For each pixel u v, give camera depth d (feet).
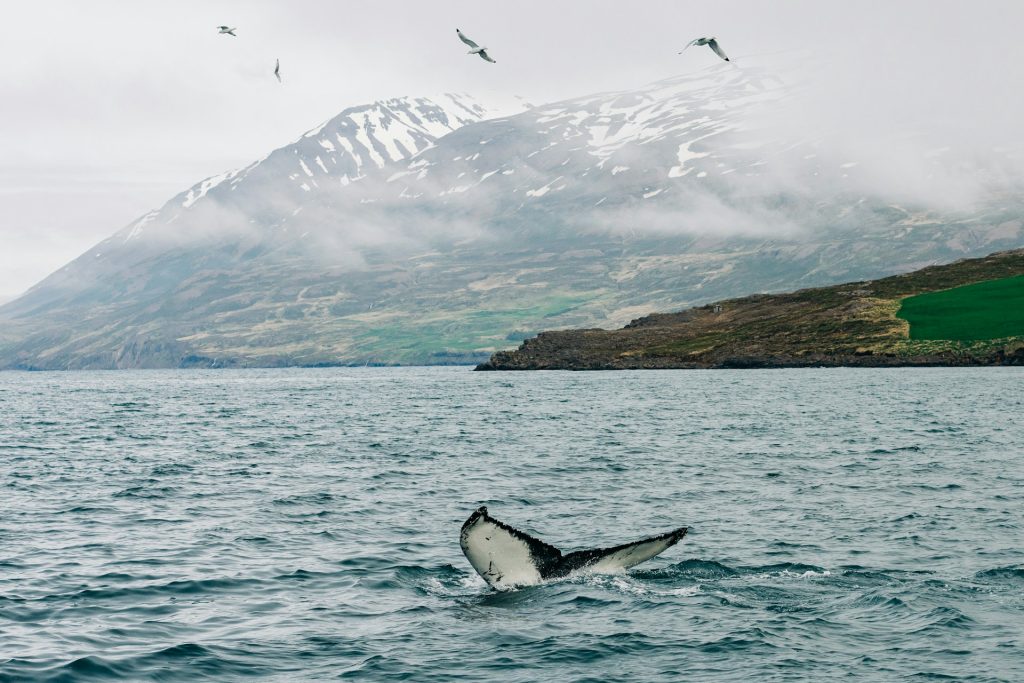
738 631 75.36
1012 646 71.10
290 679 66.08
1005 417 284.82
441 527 120.88
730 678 65.67
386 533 116.98
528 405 390.63
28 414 382.42
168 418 346.74
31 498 145.79
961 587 87.40
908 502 135.33
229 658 70.28
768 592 86.79
